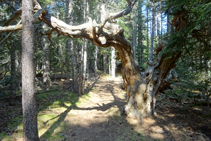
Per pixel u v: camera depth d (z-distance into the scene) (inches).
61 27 192.5
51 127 216.8
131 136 201.0
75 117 259.1
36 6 187.0
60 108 313.9
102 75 987.3
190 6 202.8
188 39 239.3
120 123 237.6
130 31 763.4
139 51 898.7
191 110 308.2
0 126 211.2
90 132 210.2
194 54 259.6
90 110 304.5
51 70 778.2
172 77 332.8
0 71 374.0
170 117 267.9
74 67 466.9
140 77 267.9
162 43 259.9
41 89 482.6
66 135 199.3
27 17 139.3
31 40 141.9
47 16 189.5
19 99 363.3
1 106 303.1
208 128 222.5
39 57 488.7
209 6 131.8
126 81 277.6
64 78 738.8
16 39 298.4
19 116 254.7
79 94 438.6
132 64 261.4
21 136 187.6
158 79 278.7
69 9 444.5
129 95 269.9
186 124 237.5
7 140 175.6
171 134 206.7
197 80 299.3
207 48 237.9
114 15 198.2
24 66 138.9
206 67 269.3
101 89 551.2
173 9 228.2
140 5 777.6
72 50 463.5
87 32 198.4
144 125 235.1
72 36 201.8
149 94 267.0
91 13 770.8
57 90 490.0
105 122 241.3
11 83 311.9
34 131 143.3
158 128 224.7
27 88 139.3
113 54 855.7
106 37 203.2
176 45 205.8
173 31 274.2
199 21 163.8
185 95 288.8
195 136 200.8
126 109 267.1
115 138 196.1
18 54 402.6
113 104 350.3
